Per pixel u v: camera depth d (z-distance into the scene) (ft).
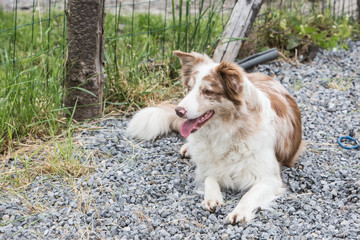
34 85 9.82
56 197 8.51
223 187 8.77
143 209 8.27
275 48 11.80
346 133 9.78
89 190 8.59
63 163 9.01
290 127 8.89
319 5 13.93
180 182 8.82
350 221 7.86
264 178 8.48
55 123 9.92
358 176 8.73
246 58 11.58
